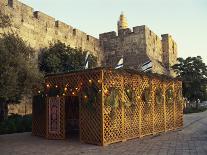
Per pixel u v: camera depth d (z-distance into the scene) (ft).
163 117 66.44
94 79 49.98
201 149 44.42
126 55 151.84
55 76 56.44
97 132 49.08
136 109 57.00
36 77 59.36
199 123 91.15
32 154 42.01
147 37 151.33
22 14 98.02
